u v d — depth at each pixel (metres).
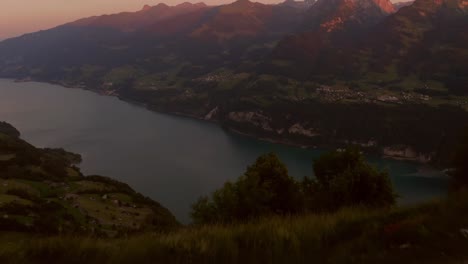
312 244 7.58
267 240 7.70
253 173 15.39
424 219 7.98
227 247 7.44
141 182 98.50
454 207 8.39
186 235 8.16
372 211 9.85
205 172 107.25
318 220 8.86
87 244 7.80
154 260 7.25
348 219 8.91
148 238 8.17
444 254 6.52
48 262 7.32
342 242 7.73
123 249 7.62
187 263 7.17
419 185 97.38
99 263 7.30
